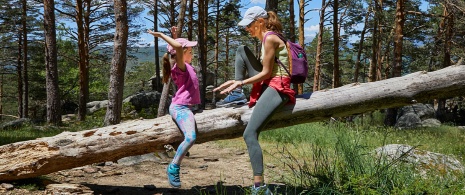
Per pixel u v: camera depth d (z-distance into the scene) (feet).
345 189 14.60
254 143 13.39
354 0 88.69
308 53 134.00
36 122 57.00
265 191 13.47
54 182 17.01
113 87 32.76
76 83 119.96
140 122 15.57
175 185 14.19
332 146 27.17
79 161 15.57
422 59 92.63
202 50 76.89
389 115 69.41
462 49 74.54
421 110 70.74
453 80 13.89
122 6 32.63
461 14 62.23
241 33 122.31
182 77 14.43
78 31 75.97
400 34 62.08
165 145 15.15
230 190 17.01
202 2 76.59
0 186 15.51
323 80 137.69
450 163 19.58
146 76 167.12
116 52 32.76
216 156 25.84
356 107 14.29
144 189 16.88
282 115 14.23
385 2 95.55
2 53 118.52
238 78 13.51
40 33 107.86
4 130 45.06
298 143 31.32
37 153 15.57
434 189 14.61
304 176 16.98
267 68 13.03
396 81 14.25
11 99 160.15
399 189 14.40
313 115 14.42
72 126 53.88
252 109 14.48
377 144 28.68
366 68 146.72
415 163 17.37
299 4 75.97
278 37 13.19
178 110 14.47
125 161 21.52
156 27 103.09
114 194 16.05
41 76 126.82
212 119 14.65
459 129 59.06
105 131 15.57
